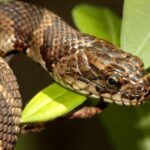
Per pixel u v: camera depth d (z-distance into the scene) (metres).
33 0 0.47
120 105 0.36
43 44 0.37
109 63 0.36
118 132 0.37
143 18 0.34
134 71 0.35
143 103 0.36
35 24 0.37
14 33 0.38
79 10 0.37
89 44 0.36
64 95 0.33
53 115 0.33
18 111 0.34
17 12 0.38
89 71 0.36
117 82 0.35
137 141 0.37
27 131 0.34
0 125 0.34
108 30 0.37
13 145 0.34
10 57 0.38
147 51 0.34
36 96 0.33
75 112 0.34
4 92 0.34
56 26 0.37
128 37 0.34
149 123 0.37
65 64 0.36
